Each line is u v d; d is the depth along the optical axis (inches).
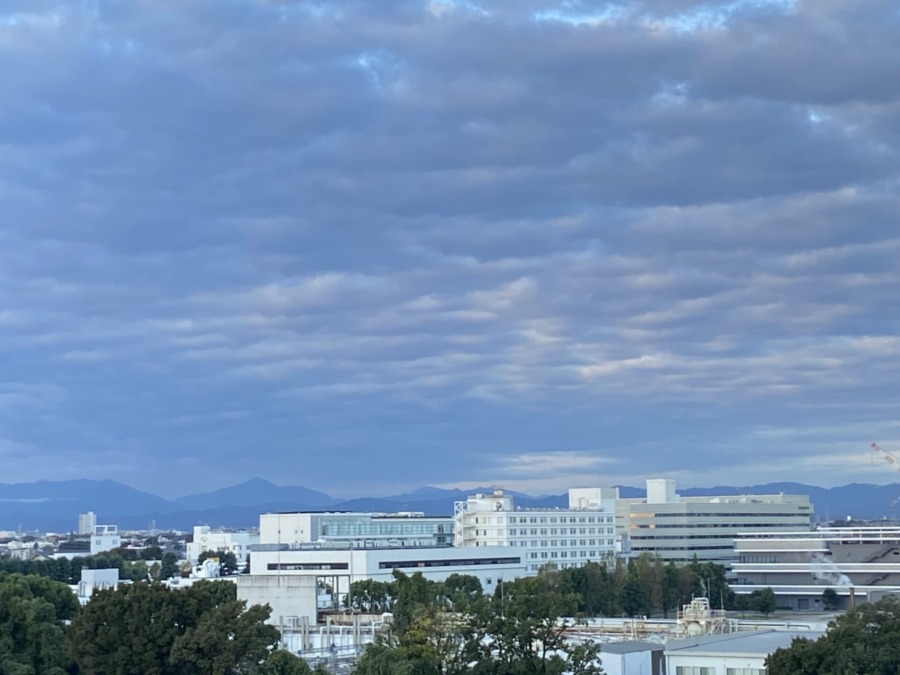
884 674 4653.1
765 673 5447.8
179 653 5064.0
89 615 5315.0
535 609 5142.7
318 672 5369.1
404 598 6328.7
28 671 5369.1
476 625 5172.2
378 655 4889.3
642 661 5703.7
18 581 7268.7
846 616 5022.1
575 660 5088.6
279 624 7849.4
